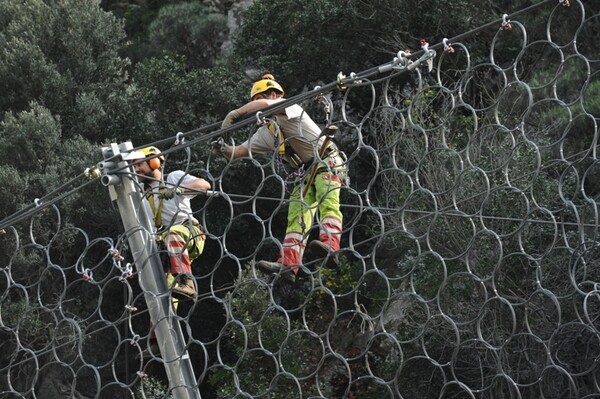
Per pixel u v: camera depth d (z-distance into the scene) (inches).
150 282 598.2
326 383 1401.3
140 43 2630.4
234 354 1771.7
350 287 1598.2
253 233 1920.5
